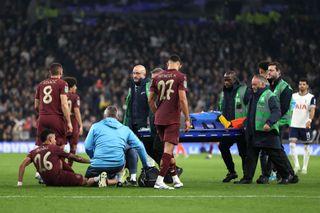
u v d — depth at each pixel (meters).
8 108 117.75
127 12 158.00
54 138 42.88
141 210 31.73
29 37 137.88
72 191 39.38
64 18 148.00
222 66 133.88
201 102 115.50
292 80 132.75
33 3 148.25
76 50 135.88
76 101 52.81
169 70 41.53
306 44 142.12
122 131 42.84
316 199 36.47
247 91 48.56
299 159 89.31
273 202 35.00
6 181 48.91
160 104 41.47
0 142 109.50
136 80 47.69
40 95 45.75
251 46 141.12
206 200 35.53
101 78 126.50
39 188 41.22
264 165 47.44
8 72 127.88
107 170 42.44
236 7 156.12
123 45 138.00
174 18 158.25
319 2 153.88
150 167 42.88
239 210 32.06
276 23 148.62
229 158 49.38
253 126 45.78
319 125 105.50
